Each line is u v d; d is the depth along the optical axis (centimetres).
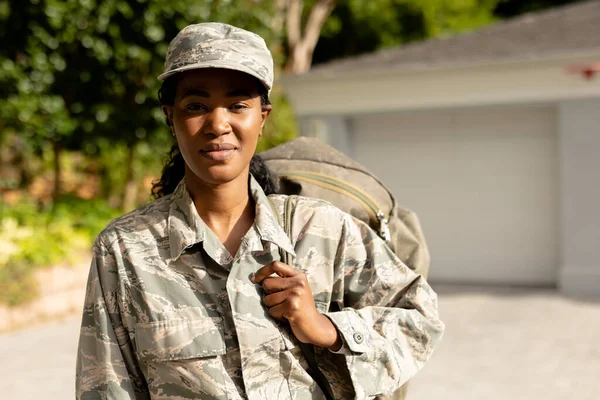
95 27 870
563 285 962
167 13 887
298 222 165
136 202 1144
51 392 550
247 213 164
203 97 152
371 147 1097
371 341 159
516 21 1184
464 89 1005
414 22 2200
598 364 613
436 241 1070
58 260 791
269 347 153
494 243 1039
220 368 150
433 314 171
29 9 831
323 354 163
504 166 1030
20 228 816
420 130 1070
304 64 1950
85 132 926
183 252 154
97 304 155
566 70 945
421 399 529
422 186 1073
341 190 203
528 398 529
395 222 211
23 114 855
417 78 1023
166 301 152
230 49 148
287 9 1914
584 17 1123
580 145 952
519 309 852
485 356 647
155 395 153
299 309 151
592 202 948
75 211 936
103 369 154
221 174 153
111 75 923
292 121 1423
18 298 740
